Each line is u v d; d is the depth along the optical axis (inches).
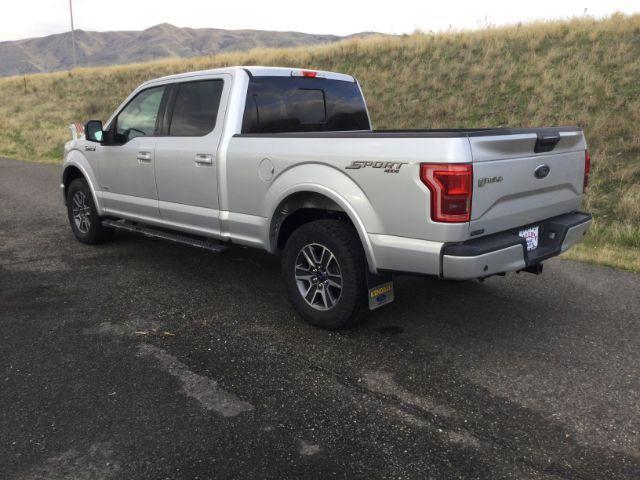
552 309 178.9
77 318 170.4
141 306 181.2
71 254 243.6
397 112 586.6
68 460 102.3
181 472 98.9
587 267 225.6
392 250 138.8
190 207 195.0
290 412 118.3
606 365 140.0
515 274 216.1
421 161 129.8
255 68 185.9
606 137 422.0
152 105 209.6
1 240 268.2
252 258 237.3
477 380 132.4
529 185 144.4
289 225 174.7
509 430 112.0
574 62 568.4
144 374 135.0
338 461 102.1
